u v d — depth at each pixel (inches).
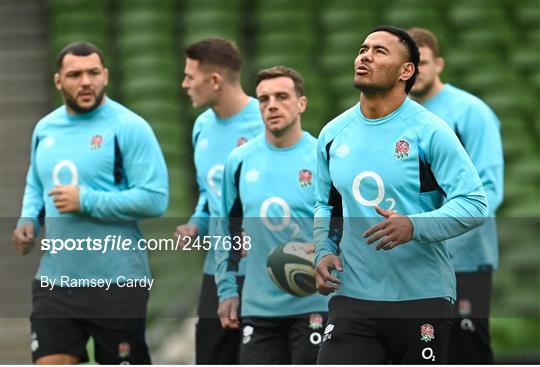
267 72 808.9
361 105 681.0
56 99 1659.7
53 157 826.2
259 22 1747.0
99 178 823.1
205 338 887.1
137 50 1706.4
